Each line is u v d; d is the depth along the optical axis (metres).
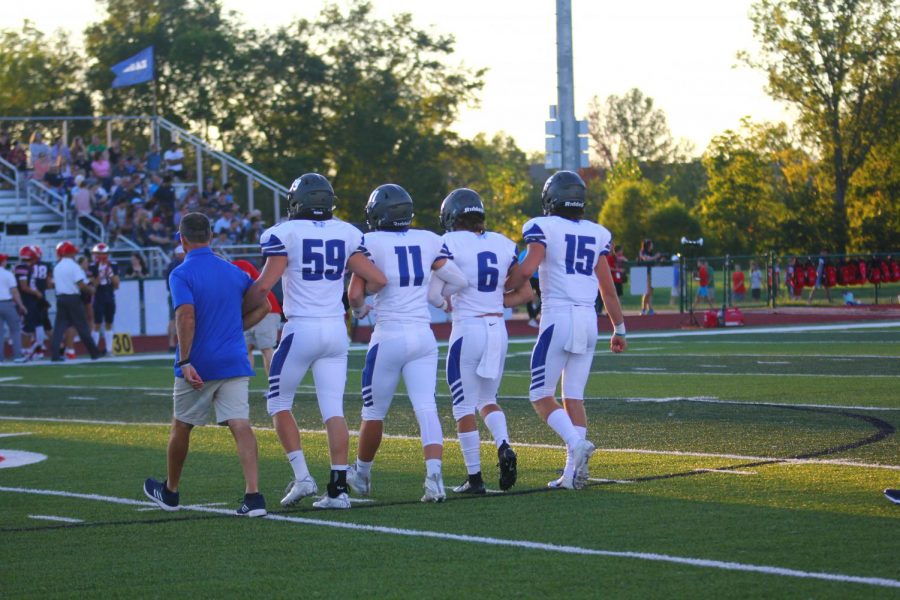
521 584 14.25
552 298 21.08
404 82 134.12
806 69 130.62
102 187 81.25
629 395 35.50
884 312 85.75
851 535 16.41
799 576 14.27
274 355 19.84
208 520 18.64
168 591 14.38
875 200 136.38
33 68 139.12
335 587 14.36
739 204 162.62
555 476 22.09
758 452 24.08
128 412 34.84
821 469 21.78
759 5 130.88
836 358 47.28
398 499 20.17
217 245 74.56
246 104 130.62
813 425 27.78
